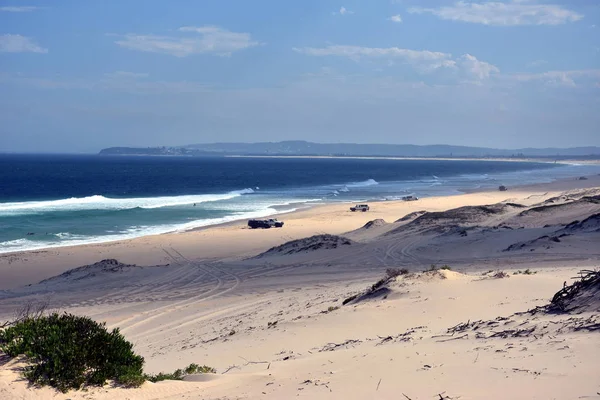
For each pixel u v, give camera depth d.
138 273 34.84
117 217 69.81
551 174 195.50
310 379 9.03
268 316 20.36
